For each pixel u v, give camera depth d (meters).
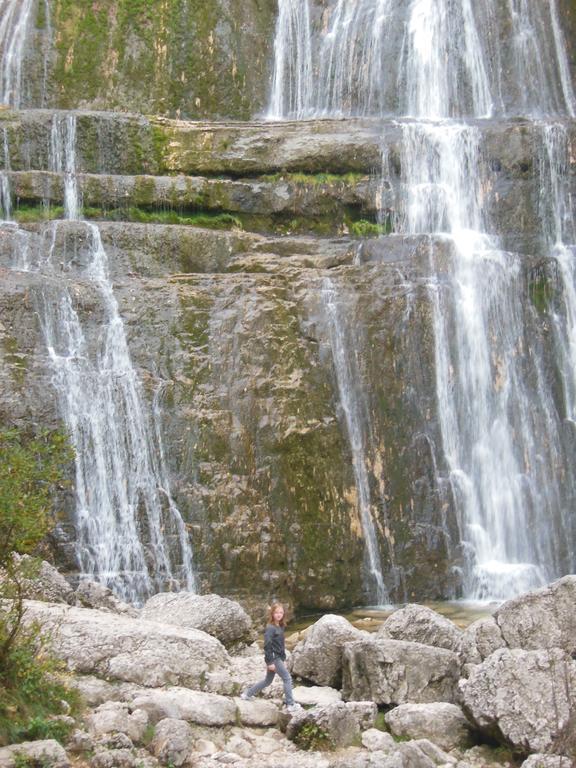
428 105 29.34
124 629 11.82
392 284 21.59
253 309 20.48
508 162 25.56
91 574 17.86
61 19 29.38
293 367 20.22
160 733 10.17
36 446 11.10
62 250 22.17
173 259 22.83
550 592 11.97
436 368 21.44
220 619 13.34
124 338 19.94
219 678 11.62
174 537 18.56
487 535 21.09
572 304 23.55
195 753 10.24
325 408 20.17
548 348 22.84
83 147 25.45
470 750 10.69
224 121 28.53
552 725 10.29
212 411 19.50
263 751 10.45
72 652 11.47
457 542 20.69
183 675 11.59
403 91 29.52
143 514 18.64
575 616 11.80
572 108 29.67
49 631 11.27
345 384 20.59
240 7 30.22
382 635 12.56
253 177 25.95
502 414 21.91
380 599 19.75
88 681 11.26
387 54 29.73
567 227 25.58
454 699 11.48
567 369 23.05
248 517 18.84
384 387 20.88
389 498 20.28
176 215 24.81
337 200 25.42
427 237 22.73
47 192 24.06
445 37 29.50
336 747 10.60
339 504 19.72
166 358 19.89
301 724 10.71
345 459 20.05
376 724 11.19
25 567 10.64
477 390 21.77
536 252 25.22
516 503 21.55
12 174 23.92
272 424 19.55
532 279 23.14
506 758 10.53
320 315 20.84
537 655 10.70
